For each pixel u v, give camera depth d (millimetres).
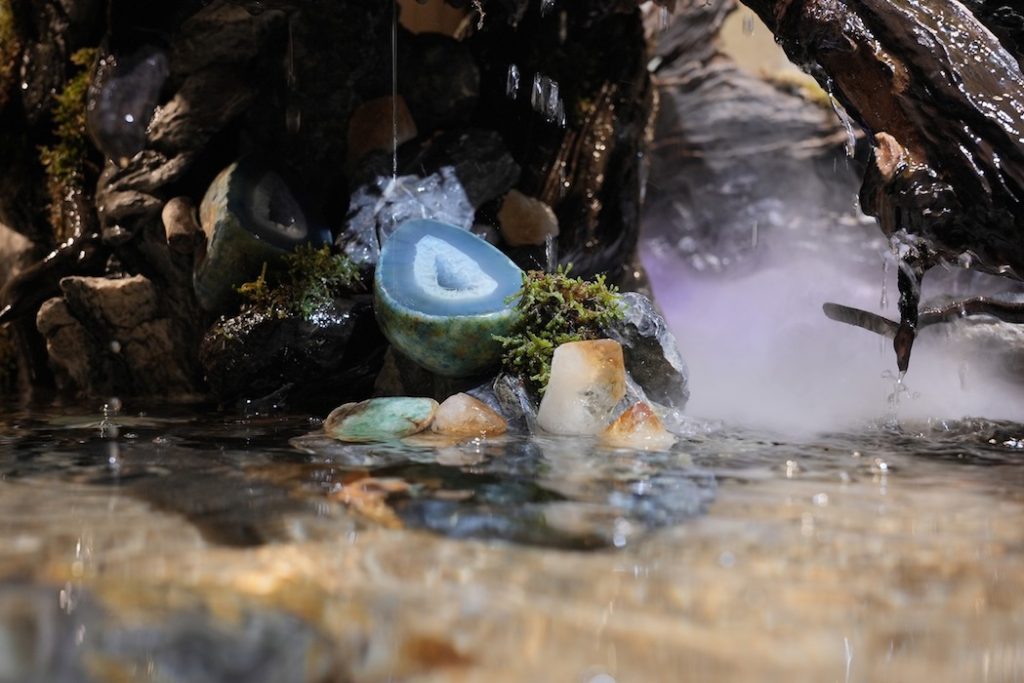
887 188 6250
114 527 3426
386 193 8438
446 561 3045
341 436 6078
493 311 6688
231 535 3320
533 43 9531
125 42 8906
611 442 5879
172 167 8508
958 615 2668
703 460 5180
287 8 7996
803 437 6273
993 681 2287
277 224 8086
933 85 6152
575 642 2443
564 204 9641
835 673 2311
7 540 3227
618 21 9914
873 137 6551
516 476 4582
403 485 4309
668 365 7004
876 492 4301
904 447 5840
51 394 9078
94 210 9164
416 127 9023
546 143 9594
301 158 8812
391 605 2646
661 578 2924
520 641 2445
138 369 8883
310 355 7609
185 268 8617
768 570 3023
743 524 3623
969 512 3875
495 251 7328
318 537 3307
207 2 8438
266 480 4418
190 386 8891
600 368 6250
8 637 2391
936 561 3145
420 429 6227
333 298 7797
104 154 8836
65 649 2350
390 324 6840
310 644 2404
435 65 9016
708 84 16250
